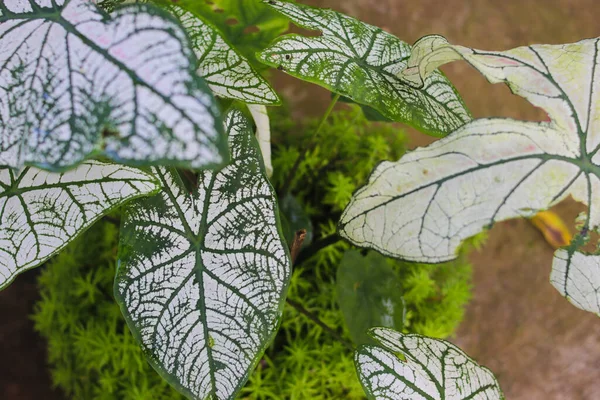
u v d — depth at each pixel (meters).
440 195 0.73
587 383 1.52
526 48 0.75
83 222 0.75
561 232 1.52
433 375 0.79
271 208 0.79
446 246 0.74
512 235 1.55
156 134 0.63
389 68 0.84
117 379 0.99
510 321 1.50
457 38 1.57
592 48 0.75
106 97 0.64
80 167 0.76
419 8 1.56
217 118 0.63
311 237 1.02
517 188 0.73
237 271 0.79
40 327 1.10
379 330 0.80
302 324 1.01
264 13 0.93
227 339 0.79
